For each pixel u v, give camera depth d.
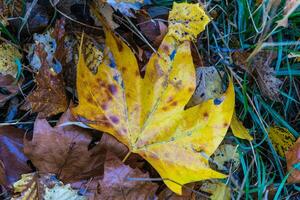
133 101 0.49
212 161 0.54
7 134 0.51
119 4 0.52
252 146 0.54
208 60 0.56
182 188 0.51
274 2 0.54
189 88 0.49
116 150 0.50
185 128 0.49
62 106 0.51
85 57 0.53
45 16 0.53
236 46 0.57
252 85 0.57
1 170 0.50
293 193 0.55
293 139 0.55
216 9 0.57
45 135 0.49
